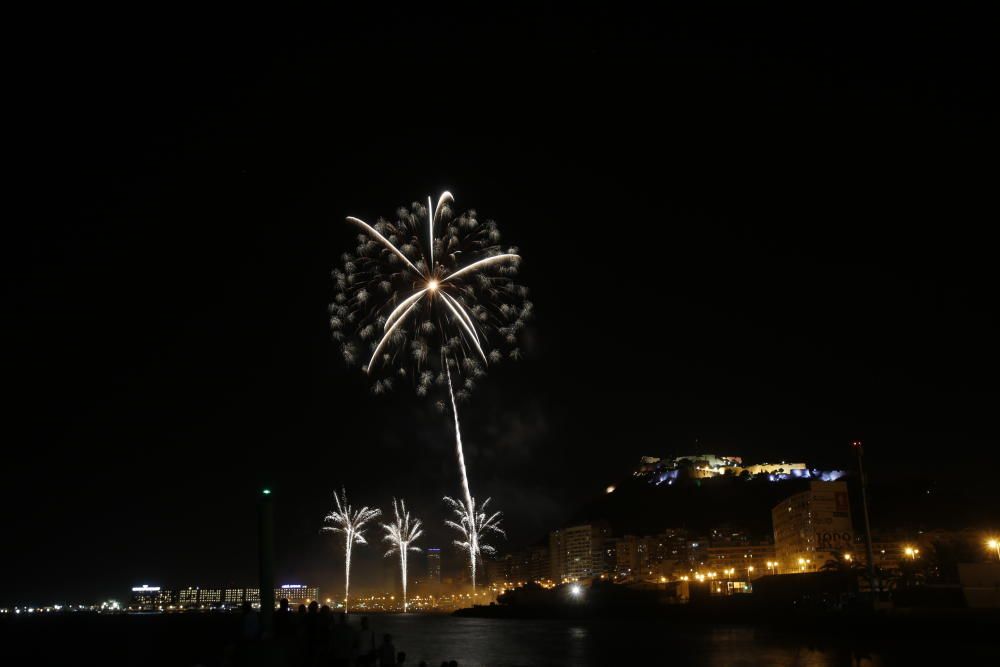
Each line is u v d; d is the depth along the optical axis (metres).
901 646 84.50
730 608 153.62
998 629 84.38
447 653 89.88
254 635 30.17
